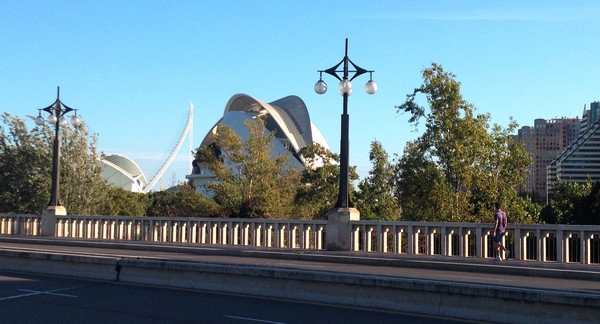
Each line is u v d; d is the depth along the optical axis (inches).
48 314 477.4
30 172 1828.2
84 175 1893.5
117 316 472.1
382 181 1836.9
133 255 965.2
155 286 636.7
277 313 487.5
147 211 2578.7
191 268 626.2
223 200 1950.1
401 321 457.7
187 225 1273.4
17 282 658.2
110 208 2018.9
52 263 733.3
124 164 5369.1
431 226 949.2
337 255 917.2
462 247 923.4
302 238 1111.6
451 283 482.6
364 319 464.8
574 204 2049.7
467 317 467.2
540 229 861.8
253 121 2185.0
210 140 4099.4
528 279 697.0
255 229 1182.9
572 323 426.9
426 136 1393.9
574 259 938.1
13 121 1859.0
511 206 1373.0
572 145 6003.9
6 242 1321.4
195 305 523.8
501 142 1412.4
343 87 971.3
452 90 1371.8
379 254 937.5
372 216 1699.1
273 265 808.9
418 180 1379.2
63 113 1382.9
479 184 1368.1
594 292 522.6
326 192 1887.3
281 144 3651.6
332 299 534.9
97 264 694.5
